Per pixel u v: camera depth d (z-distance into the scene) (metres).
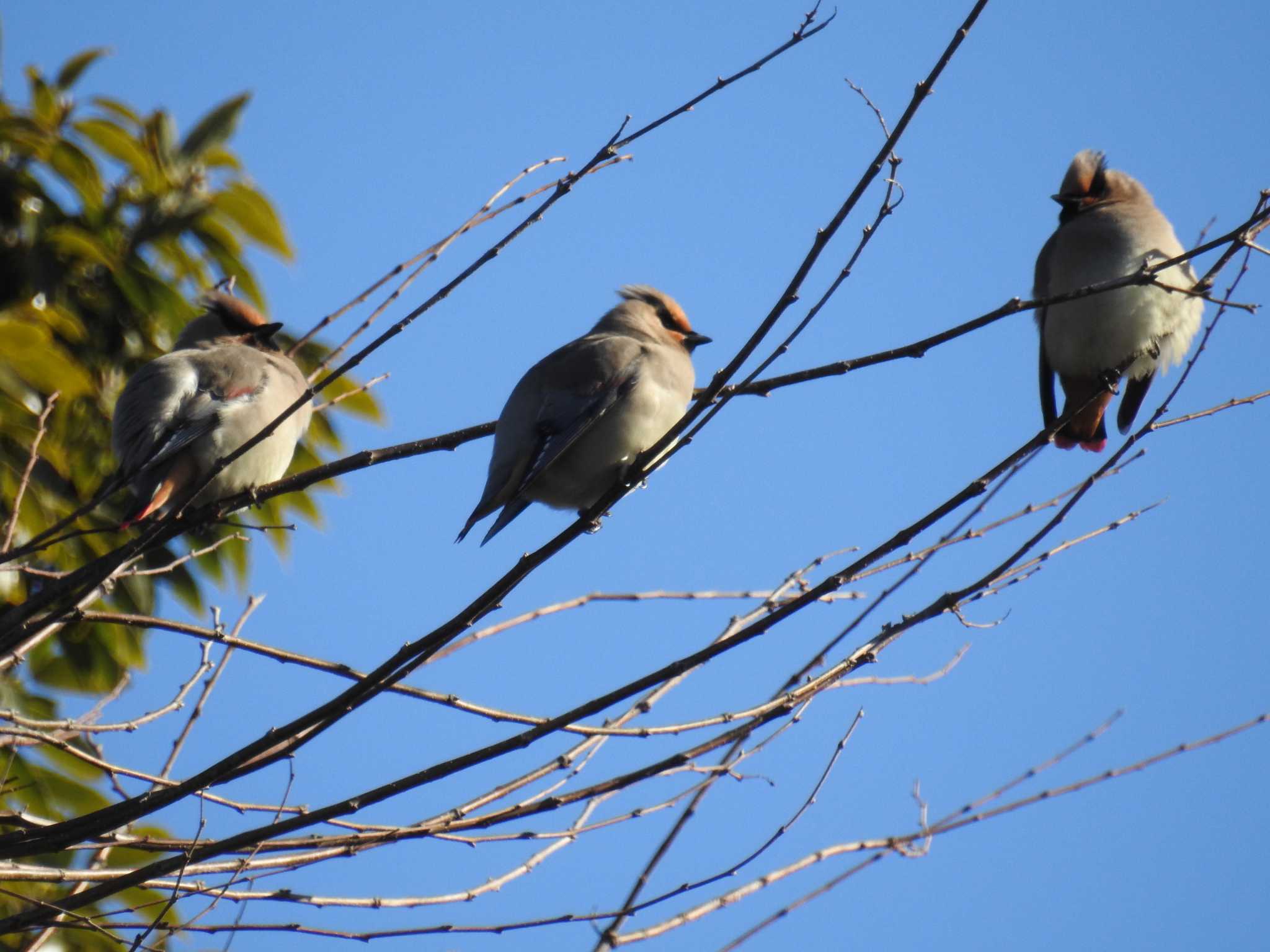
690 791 8.78
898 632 8.10
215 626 8.68
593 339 10.79
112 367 11.91
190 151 12.41
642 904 8.10
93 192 11.95
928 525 7.63
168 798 7.57
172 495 11.02
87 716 9.58
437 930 7.89
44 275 11.63
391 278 8.86
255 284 12.71
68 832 7.57
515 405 10.34
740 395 8.64
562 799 7.98
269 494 10.31
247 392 11.27
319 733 7.63
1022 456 7.73
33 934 9.27
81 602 8.62
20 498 8.59
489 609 7.84
